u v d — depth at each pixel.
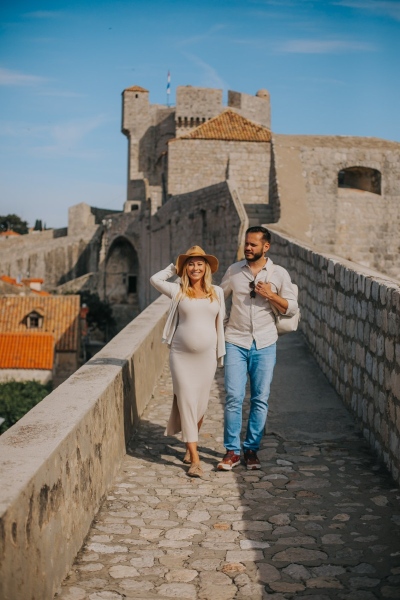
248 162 37.91
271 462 6.46
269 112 80.94
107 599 3.85
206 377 6.16
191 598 3.90
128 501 5.43
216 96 76.69
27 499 3.35
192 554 4.48
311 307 11.07
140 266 66.12
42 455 3.77
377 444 6.57
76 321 46.84
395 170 24.44
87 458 4.82
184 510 5.26
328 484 5.83
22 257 90.88
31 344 43.34
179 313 6.16
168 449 6.88
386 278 7.12
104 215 97.19
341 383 8.43
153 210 52.16
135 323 9.64
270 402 8.41
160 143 85.38
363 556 4.44
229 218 25.50
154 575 4.18
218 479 6.00
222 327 6.21
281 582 4.10
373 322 6.81
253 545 4.63
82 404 4.96
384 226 24.31
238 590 4.00
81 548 4.54
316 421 7.68
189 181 45.75
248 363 6.42
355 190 24.61
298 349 11.22
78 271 89.19
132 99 86.88
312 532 4.84
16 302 47.69
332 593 3.96
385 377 6.29
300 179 23.83
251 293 6.36
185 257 6.16
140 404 7.95
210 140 45.72
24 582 3.28
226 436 6.32
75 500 4.42
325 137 25.42
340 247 23.92
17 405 37.81
